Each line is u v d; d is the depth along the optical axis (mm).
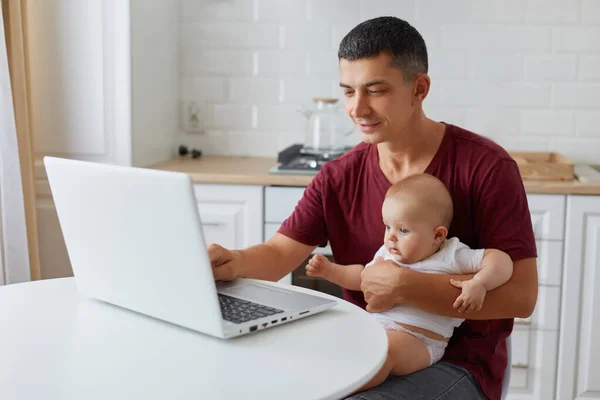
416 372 1575
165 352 1227
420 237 1650
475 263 1624
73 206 1409
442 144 1726
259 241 2881
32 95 3006
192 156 3447
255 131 3475
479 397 1620
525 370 2809
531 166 2830
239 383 1107
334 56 3383
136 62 3010
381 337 1297
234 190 2869
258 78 3438
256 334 1309
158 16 3205
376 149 1810
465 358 1663
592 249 2736
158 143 3271
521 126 3322
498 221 1651
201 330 1290
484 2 3271
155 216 1237
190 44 3451
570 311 2764
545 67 3281
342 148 3170
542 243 2758
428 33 3312
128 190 1261
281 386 1097
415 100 1685
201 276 1229
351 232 1842
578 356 2785
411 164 1741
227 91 3461
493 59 3299
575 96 3285
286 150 3018
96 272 1447
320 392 1078
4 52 2570
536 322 2783
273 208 2861
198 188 2885
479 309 1549
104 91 2973
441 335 1622
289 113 3443
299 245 1886
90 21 2945
